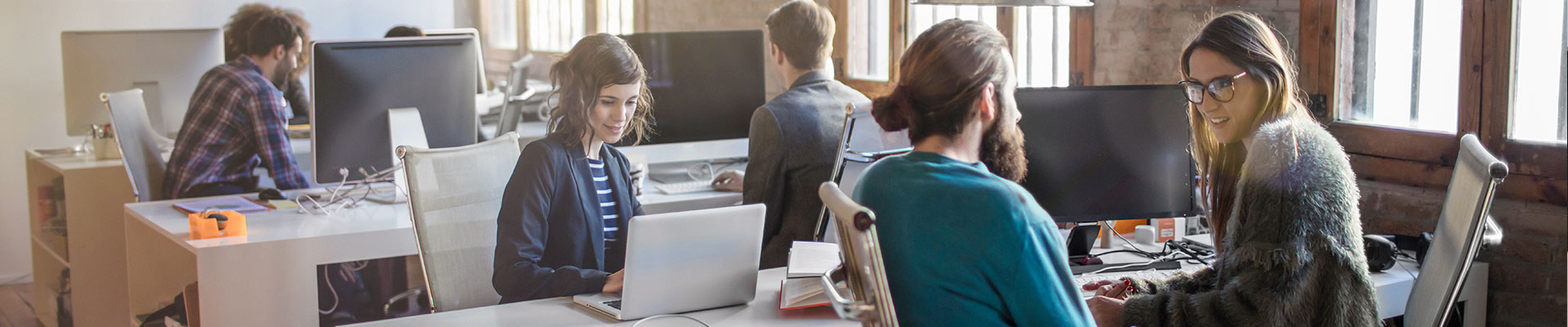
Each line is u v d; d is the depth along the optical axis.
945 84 1.34
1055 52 3.88
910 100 1.38
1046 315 1.29
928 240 1.31
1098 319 1.93
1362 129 2.95
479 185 2.50
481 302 2.46
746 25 5.99
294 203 3.16
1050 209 2.51
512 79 5.17
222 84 3.74
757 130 2.78
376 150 3.16
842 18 5.12
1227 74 1.83
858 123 2.68
